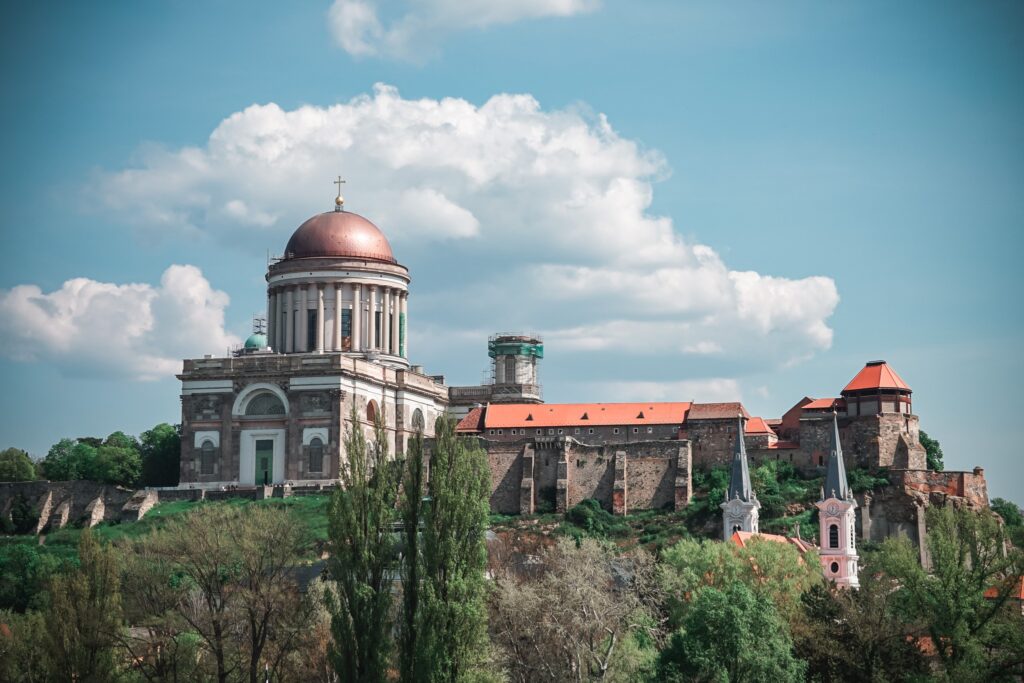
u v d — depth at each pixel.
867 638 183.00
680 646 179.88
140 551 192.75
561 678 182.50
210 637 175.00
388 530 168.75
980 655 185.00
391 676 173.25
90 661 174.12
